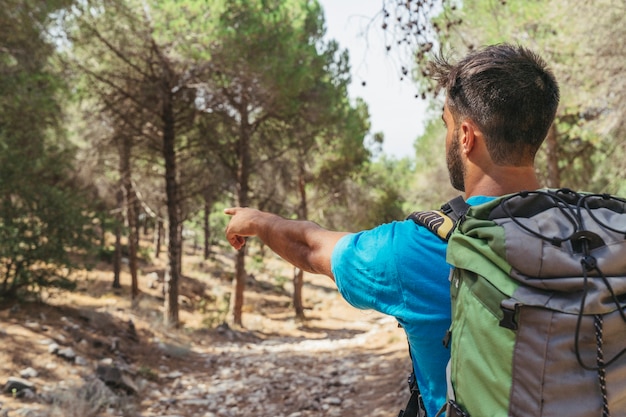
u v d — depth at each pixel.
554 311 1.03
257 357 14.80
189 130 18.48
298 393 10.51
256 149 20.72
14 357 9.76
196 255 41.00
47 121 13.59
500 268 1.09
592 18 8.42
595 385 1.02
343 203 26.67
